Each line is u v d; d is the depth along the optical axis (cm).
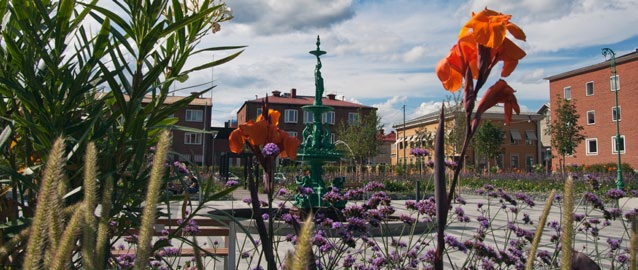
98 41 207
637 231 95
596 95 4378
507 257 328
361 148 4816
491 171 3772
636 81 4006
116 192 194
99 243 80
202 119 5516
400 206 1500
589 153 4434
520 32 115
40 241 69
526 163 5434
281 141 161
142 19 220
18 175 164
